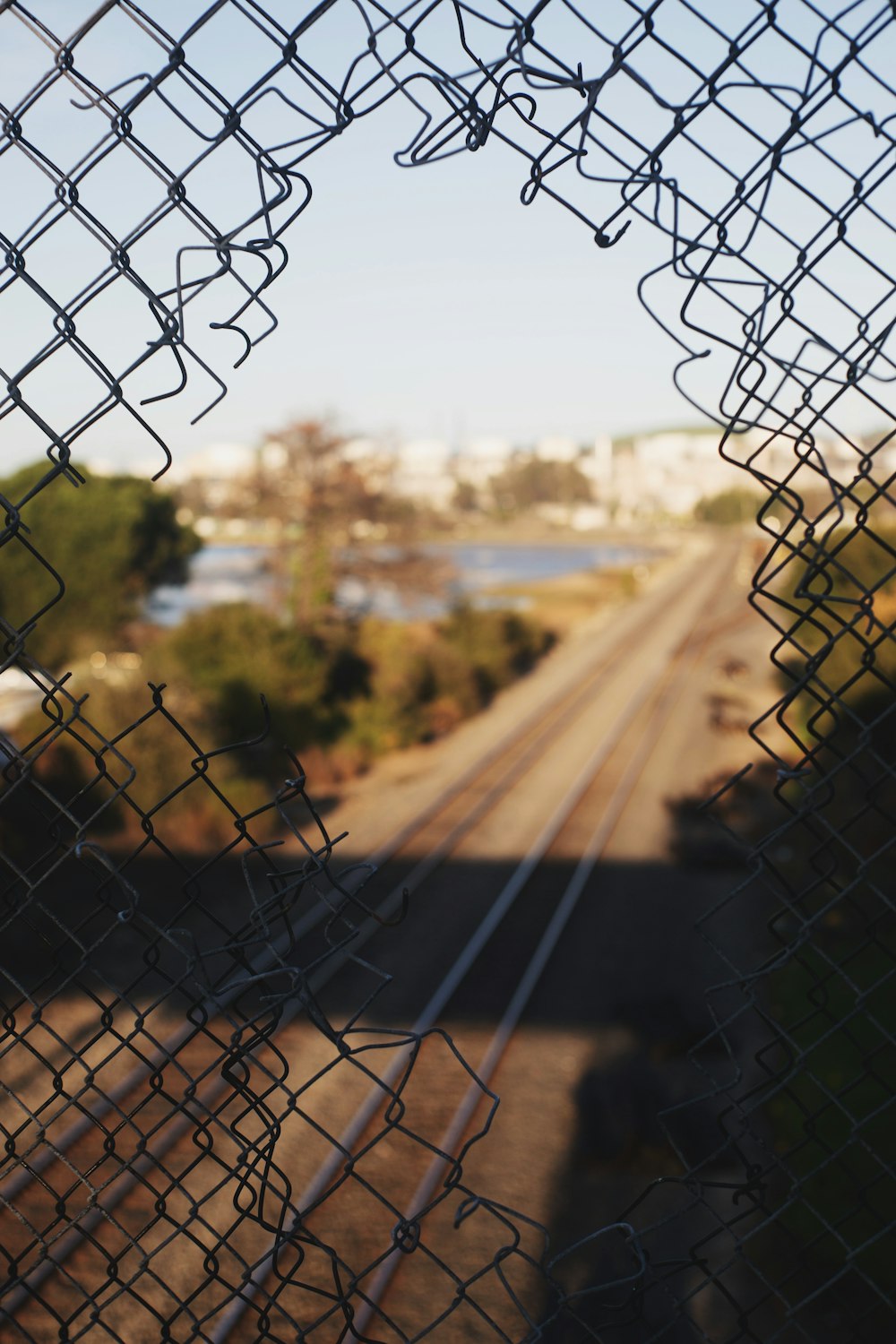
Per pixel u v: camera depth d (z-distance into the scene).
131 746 12.95
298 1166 6.17
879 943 1.53
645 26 1.24
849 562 5.27
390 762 19.70
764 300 1.27
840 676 8.60
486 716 24.42
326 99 1.29
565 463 136.12
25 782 1.55
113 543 23.81
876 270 1.25
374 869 1.46
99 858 1.55
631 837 14.20
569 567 79.06
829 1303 4.37
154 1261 5.16
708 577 65.75
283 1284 1.65
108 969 9.12
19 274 1.38
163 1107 6.75
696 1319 4.47
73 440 1.40
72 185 1.36
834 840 1.47
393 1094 1.51
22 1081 7.09
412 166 1.29
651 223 1.27
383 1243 5.50
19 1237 5.35
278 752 17.47
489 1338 4.75
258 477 28.08
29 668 1.50
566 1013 8.66
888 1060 6.17
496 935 10.61
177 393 1.37
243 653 20.16
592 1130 6.63
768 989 8.23
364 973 9.41
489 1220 5.69
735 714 22.89
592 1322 4.59
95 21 1.32
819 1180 5.18
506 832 14.84
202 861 12.06
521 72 1.25
